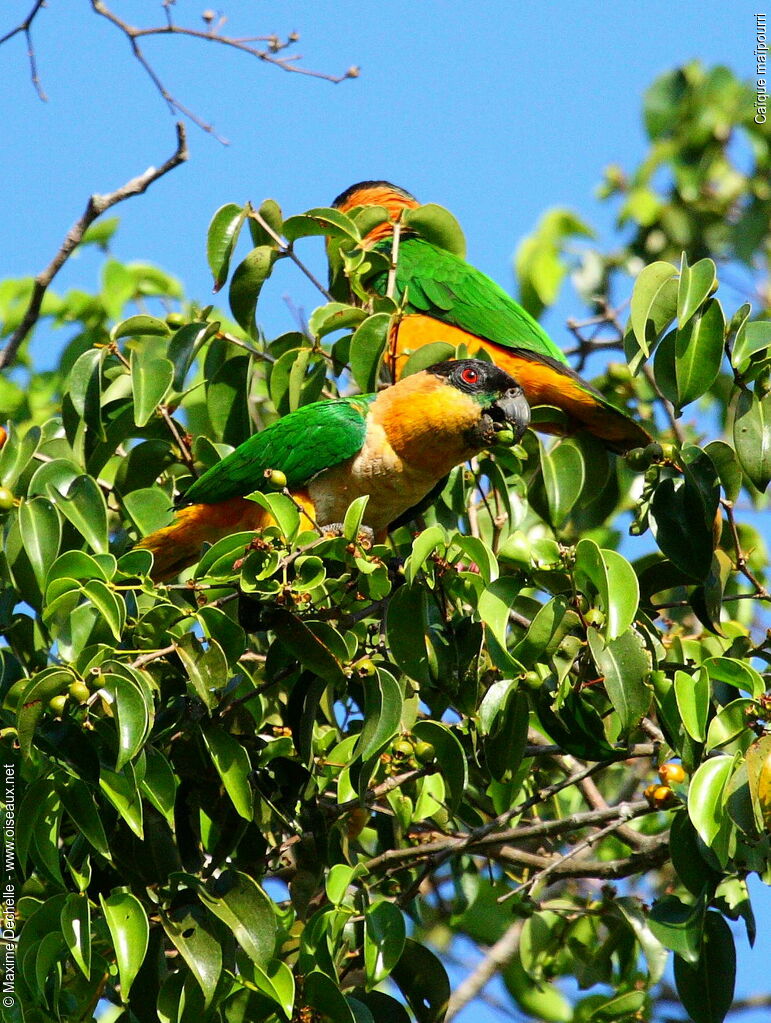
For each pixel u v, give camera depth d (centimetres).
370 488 1039
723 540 1121
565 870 987
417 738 858
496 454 1070
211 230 1007
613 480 1215
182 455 1056
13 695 775
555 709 776
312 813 837
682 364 798
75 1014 746
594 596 765
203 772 824
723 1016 746
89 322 1402
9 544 851
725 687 783
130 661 774
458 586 809
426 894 1232
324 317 1026
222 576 788
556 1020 1252
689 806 684
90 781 687
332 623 820
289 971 714
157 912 754
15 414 1336
